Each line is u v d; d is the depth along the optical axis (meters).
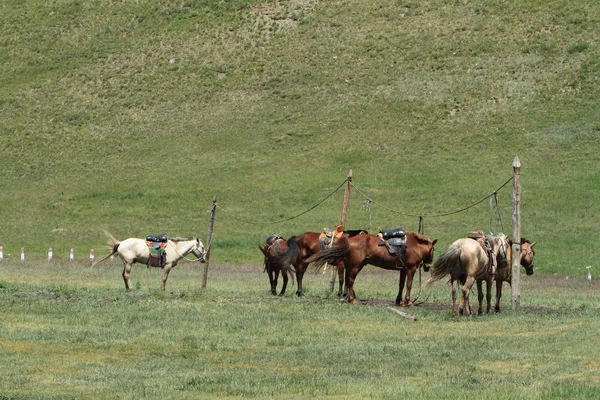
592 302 27.86
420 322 22.19
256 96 79.19
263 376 15.76
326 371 16.28
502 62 79.38
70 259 45.16
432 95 75.94
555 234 50.06
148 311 23.16
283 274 28.28
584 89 73.81
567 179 60.47
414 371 16.19
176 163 68.94
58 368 16.38
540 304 27.11
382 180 62.66
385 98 76.31
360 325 21.53
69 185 65.50
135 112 78.81
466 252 22.91
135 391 14.57
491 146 67.38
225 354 17.84
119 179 66.31
